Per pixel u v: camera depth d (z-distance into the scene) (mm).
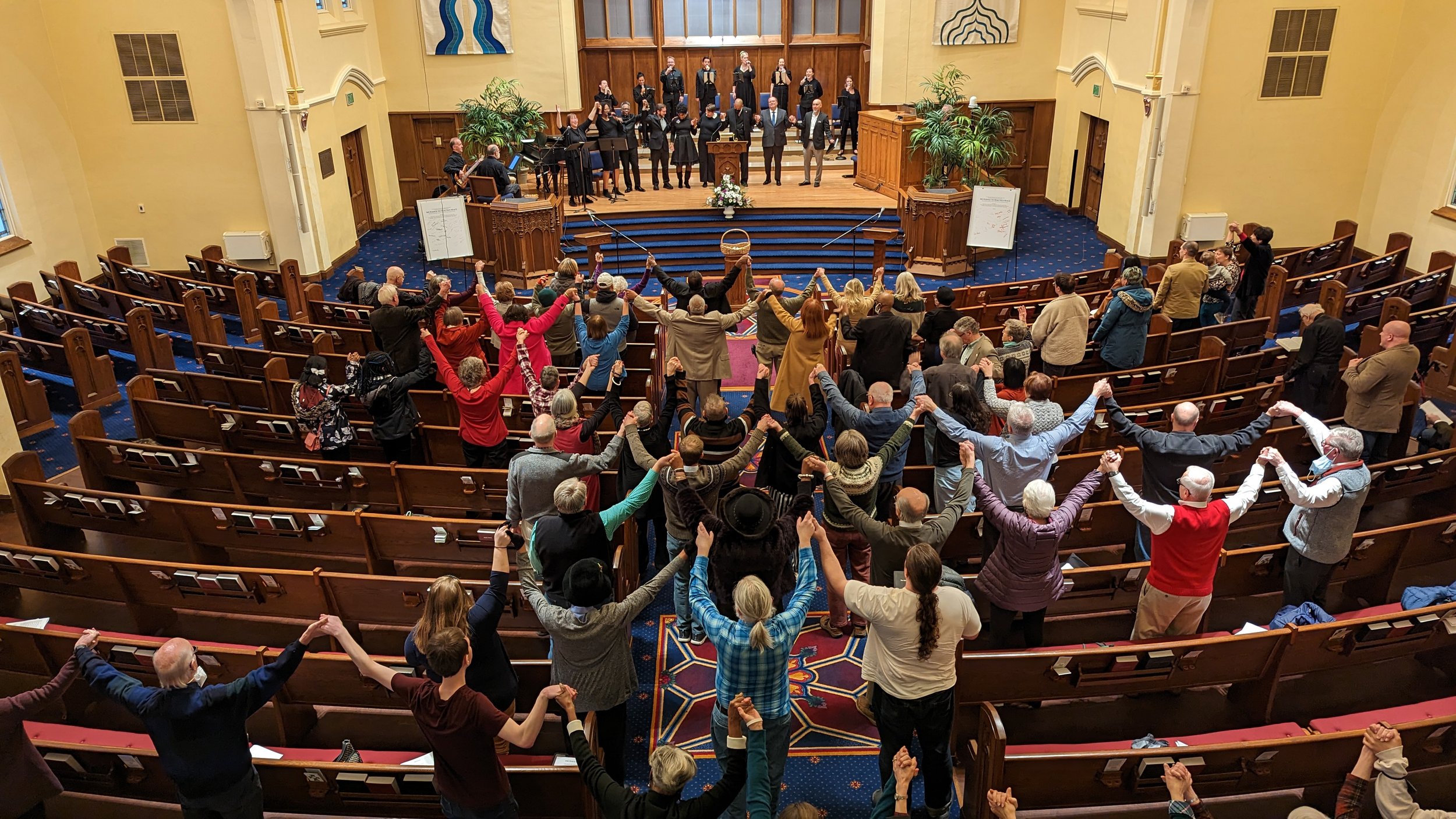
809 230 18766
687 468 6750
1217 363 10109
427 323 10531
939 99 19344
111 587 7059
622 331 10039
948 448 7488
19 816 5340
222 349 11516
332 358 11273
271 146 17172
